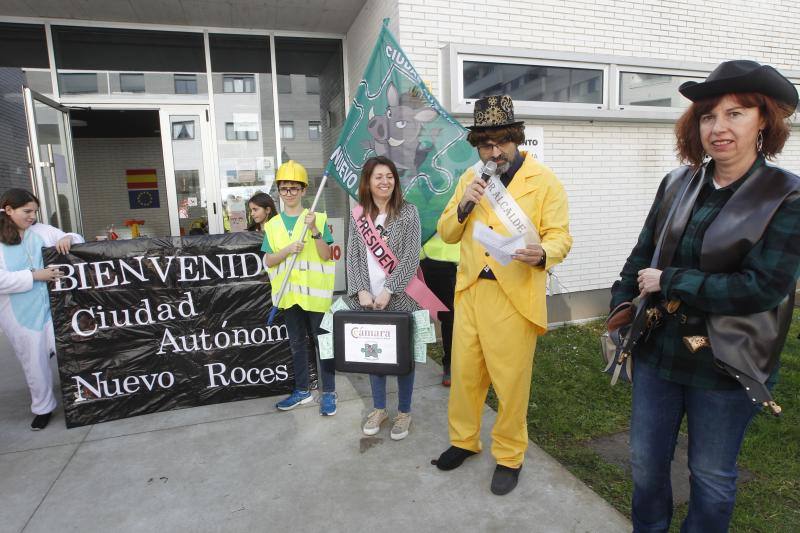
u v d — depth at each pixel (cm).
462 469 255
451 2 448
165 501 234
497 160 220
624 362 174
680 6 535
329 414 315
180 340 330
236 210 605
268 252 313
